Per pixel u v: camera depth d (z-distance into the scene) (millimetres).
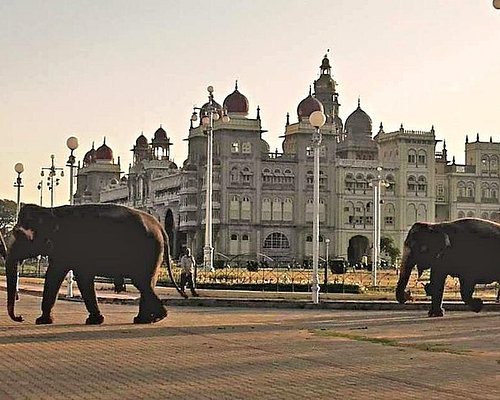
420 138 130000
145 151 159125
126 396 13844
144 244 26812
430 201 130250
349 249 128000
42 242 26094
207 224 68750
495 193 137750
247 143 121562
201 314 32312
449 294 46188
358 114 137000
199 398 13727
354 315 33000
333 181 125250
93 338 22328
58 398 13609
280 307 37094
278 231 122625
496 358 19250
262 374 16297
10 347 20125
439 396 14133
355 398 13859
